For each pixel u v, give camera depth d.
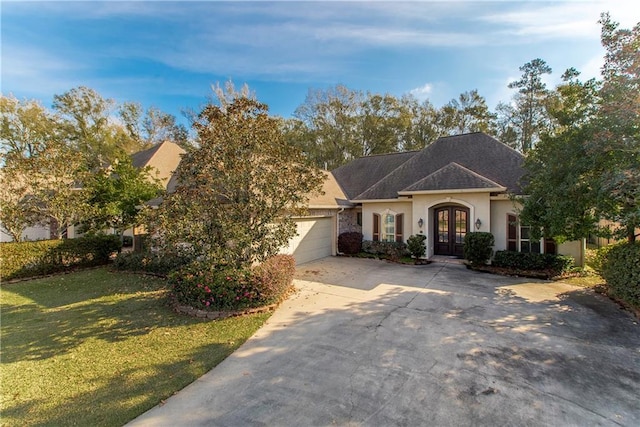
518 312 7.89
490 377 4.90
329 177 21.09
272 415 4.07
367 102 37.81
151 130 41.69
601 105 8.52
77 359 5.70
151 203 15.98
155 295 9.76
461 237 15.23
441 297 9.23
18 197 13.00
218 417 4.05
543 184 9.98
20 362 5.60
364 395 4.46
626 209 8.23
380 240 17.19
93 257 14.34
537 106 32.94
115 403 4.38
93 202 15.00
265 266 8.80
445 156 17.47
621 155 8.15
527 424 3.83
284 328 7.05
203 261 8.79
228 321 7.50
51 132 31.28
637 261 7.65
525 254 12.20
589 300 8.86
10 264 11.73
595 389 4.57
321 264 14.65
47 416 4.12
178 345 6.25
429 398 4.37
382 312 7.97
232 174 8.48
